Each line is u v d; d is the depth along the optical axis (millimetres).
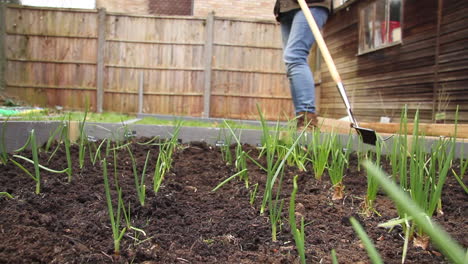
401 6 5770
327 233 1181
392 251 1038
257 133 3016
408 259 1000
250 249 1062
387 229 1210
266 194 1333
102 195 1456
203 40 9461
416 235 1128
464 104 4477
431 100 5105
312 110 3430
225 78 9617
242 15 13531
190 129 3016
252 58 9625
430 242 1093
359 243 1103
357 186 1781
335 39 8445
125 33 9312
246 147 2814
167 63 9438
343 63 8031
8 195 1307
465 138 2889
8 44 9008
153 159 2232
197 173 1976
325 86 9109
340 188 1571
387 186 373
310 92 3420
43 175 1710
